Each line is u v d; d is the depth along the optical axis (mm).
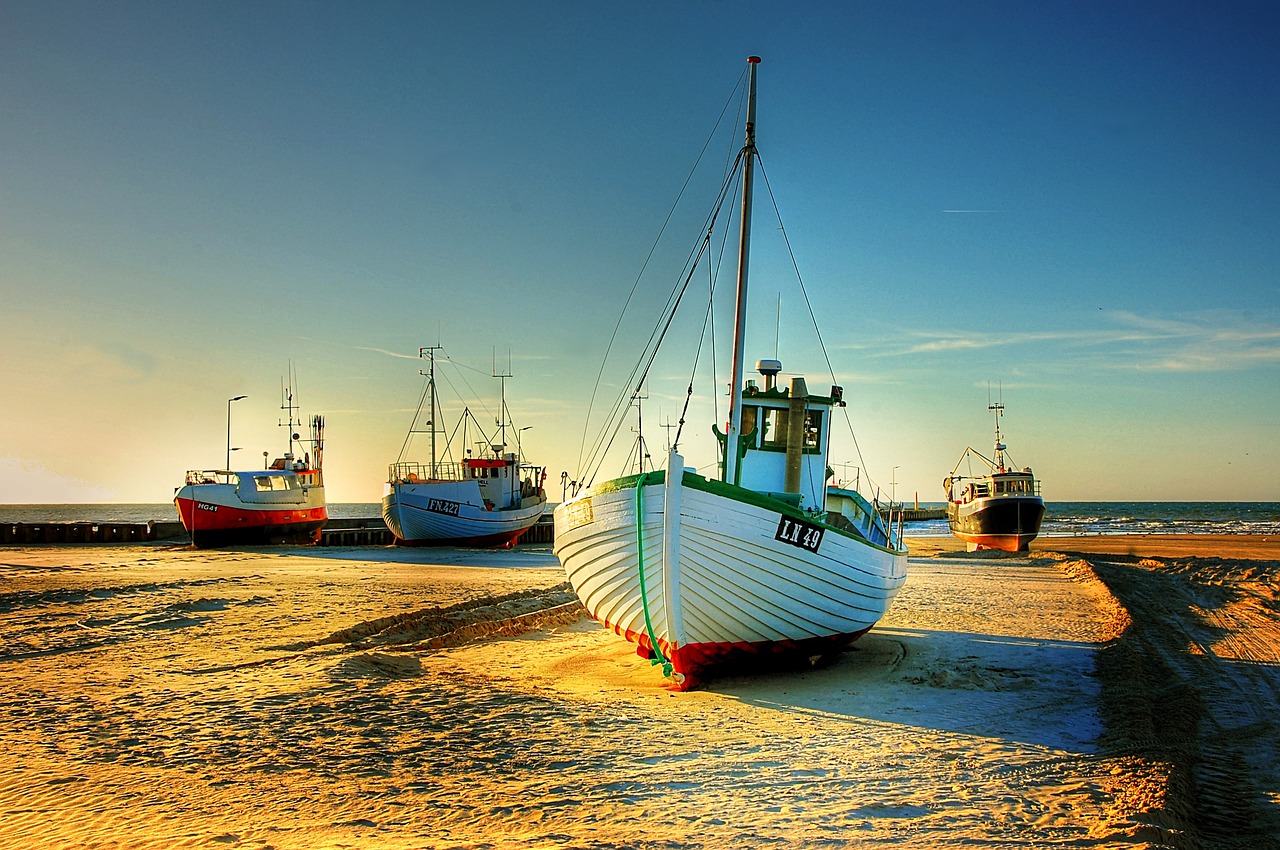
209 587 26547
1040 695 12922
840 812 7680
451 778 8797
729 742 10195
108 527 58469
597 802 7996
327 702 12156
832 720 11352
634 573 12836
